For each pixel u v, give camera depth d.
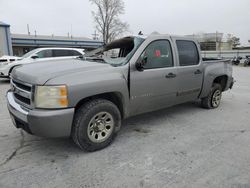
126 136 3.82
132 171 2.75
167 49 4.08
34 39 36.41
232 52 34.19
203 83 4.98
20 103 3.06
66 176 2.63
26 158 3.03
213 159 3.07
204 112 5.35
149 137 3.80
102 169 2.79
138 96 3.64
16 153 3.16
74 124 3.02
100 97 3.34
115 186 2.46
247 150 3.36
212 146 3.48
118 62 3.55
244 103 6.43
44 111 2.71
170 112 5.29
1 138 3.66
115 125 3.41
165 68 3.99
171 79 4.10
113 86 3.21
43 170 2.74
